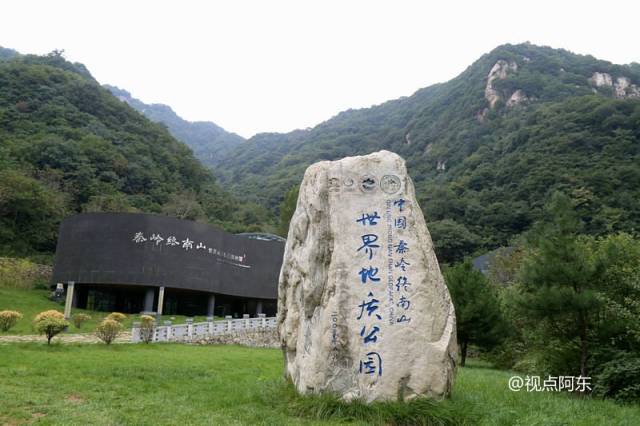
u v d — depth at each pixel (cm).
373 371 823
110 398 930
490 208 6550
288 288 1007
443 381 827
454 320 887
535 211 6050
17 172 4972
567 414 877
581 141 6769
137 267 3269
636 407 1001
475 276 2262
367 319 848
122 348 1852
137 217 3331
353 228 895
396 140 11781
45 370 1197
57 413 798
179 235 3431
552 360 1283
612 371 1103
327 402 805
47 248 4981
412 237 890
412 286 859
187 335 2367
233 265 3741
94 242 3275
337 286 866
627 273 1200
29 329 2253
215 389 1066
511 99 9950
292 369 946
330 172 938
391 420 761
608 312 1186
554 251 1230
